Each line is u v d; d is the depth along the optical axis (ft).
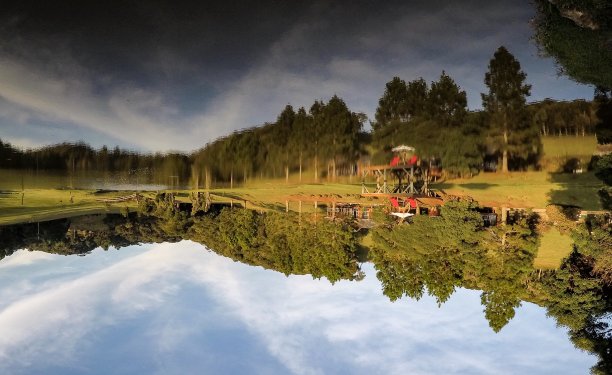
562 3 64.03
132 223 358.23
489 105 238.48
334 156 295.69
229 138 318.24
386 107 276.21
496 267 132.87
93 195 335.67
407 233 153.07
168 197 325.01
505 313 129.18
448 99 254.88
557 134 236.22
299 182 305.73
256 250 254.27
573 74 79.20
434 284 142.10
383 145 274.16
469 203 148.66
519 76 225.15
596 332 118.52
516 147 238.89
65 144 288.92
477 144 247.09
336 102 291.79
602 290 121.19
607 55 69.87
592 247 120.78
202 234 305.12
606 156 109.70
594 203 168.55
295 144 306.14
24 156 285.84
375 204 191.01
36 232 327.26
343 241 176.24
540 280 134.72
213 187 326.44
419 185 207.62
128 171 316.19
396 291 156.46
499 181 222.48
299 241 196.54
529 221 160.86
